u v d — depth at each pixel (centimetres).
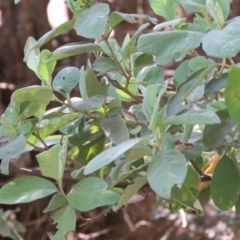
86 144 85
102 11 72
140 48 69
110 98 87
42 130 83
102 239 239
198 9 77
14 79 248
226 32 64
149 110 73
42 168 74
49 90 76
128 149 67
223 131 73
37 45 75
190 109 71
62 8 258
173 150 68
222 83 79
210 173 88
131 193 72
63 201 75
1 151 73
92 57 230
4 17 248
